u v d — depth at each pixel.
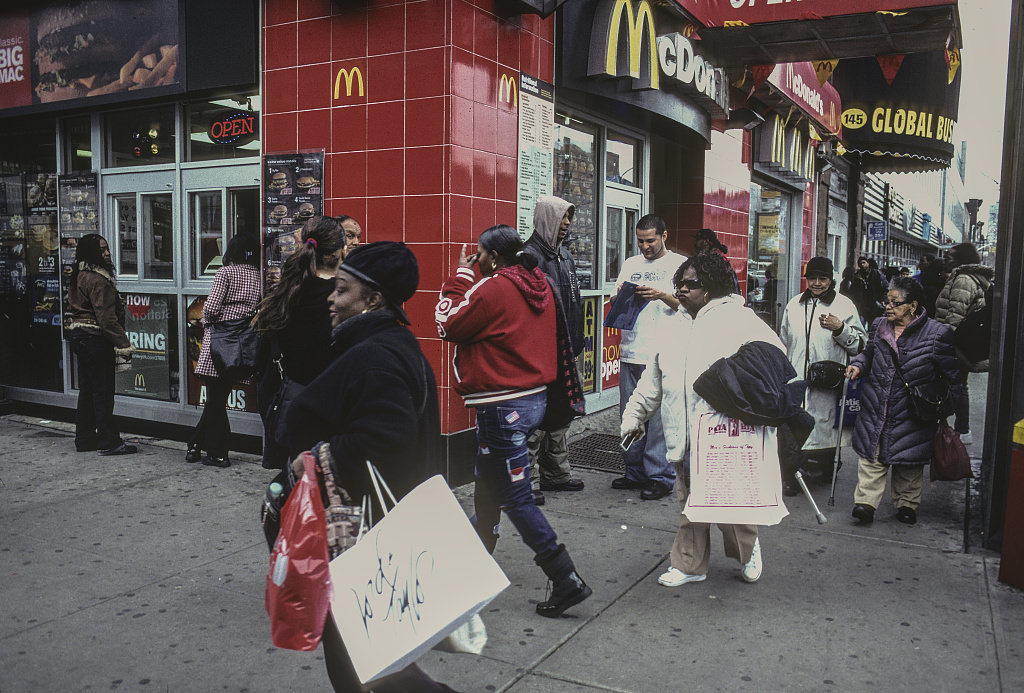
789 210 13.24
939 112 13.96
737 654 3.28
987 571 4.21
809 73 10.80
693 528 3.96
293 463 2.31
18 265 7.76
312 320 3.55
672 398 3.99
